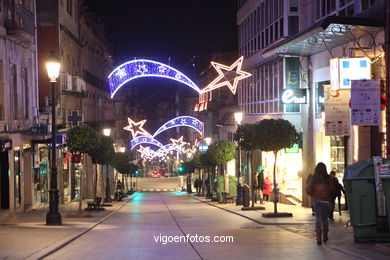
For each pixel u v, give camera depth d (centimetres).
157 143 8150
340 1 2442
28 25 2925
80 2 4966
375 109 1705
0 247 1337
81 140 2586
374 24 1895
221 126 5341
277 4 3316
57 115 3709
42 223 2109
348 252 1191
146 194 6806
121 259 1173
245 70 4284
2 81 2527
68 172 4231
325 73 2584
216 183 4378
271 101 3516
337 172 2580
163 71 3388
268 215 2236
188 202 4259
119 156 5378
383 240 1331
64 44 4188
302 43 2384
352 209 1332
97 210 2988
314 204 1359
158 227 1997
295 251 1243
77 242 1517
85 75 5253
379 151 2128
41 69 3684
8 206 2625
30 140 3036
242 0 4438
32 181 3097
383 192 1211
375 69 2070
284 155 3328
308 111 2789
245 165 4406
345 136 2102
